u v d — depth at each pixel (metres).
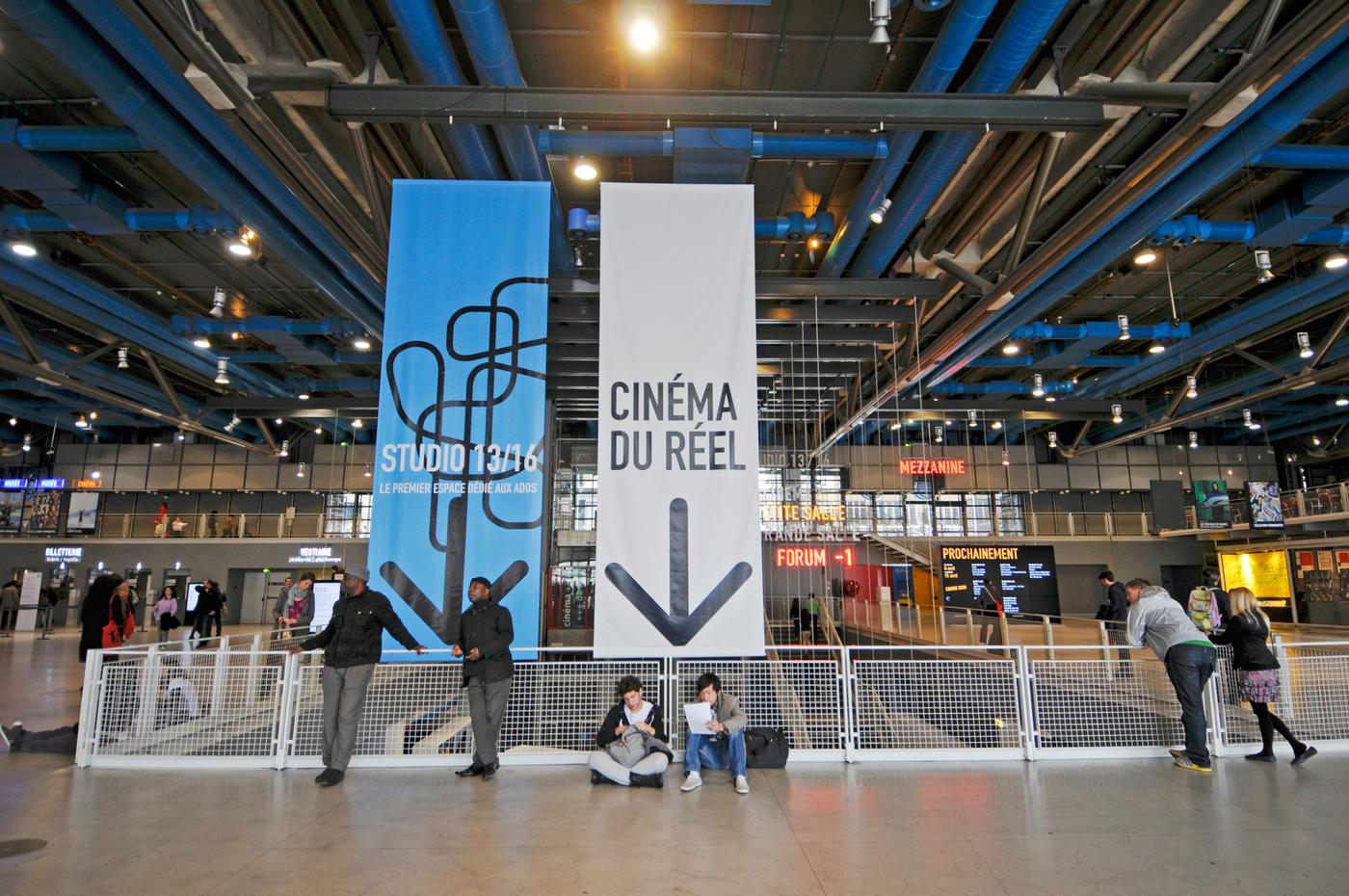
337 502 29.42
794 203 11.56
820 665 6.44
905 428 28.88
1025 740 6.38
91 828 4.66
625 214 6.61
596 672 6.32
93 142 9.30
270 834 4.55
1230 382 21.73
